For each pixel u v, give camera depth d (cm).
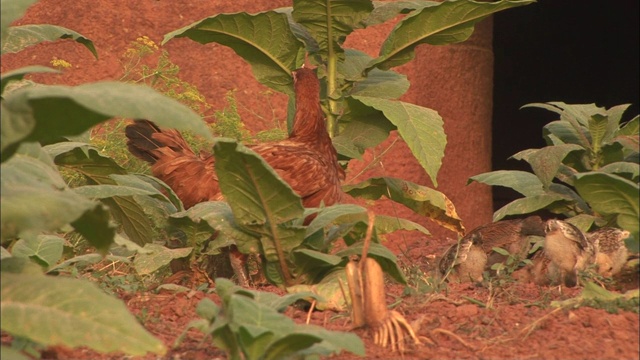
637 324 699
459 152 1709
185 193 1068
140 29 1655
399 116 1046
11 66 1656
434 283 872
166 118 512
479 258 1024
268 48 1098
